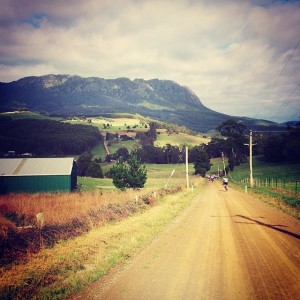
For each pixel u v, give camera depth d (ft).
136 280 26.20
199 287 24.09
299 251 34.04
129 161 149.59
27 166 165.68
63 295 23.43
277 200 90.89
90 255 33.81
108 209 62.54
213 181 297.74
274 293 22.39
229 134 472.44
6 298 23.04
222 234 44.93
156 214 64.54
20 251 34.78
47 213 59.77
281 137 381.81
